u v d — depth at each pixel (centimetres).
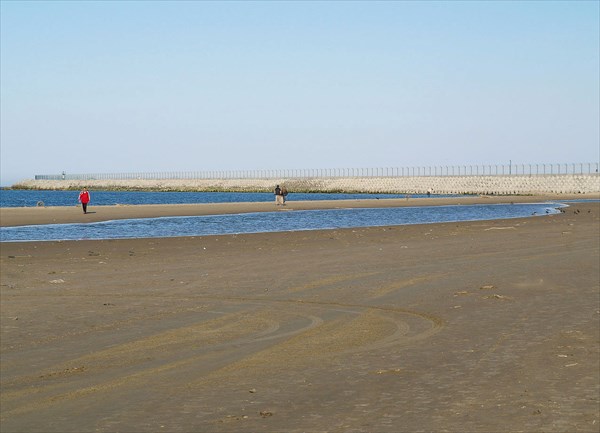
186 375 962
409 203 8981
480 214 6388
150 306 1570
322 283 1897
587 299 1507
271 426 728
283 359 1050
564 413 746
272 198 15338
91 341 1211
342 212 6831
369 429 709
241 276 2083
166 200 14125
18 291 1825
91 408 815
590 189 14500
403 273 2067
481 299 1556
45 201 14100
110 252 2922
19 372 1004
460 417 741
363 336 1212
